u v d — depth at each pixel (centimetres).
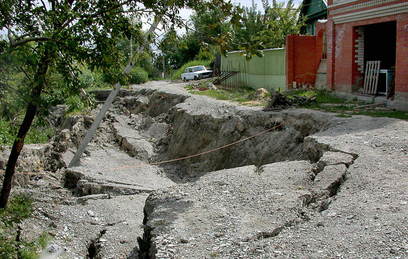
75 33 670
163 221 601
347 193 632
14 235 761
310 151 980
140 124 2261
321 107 1426
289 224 560
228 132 1522
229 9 670
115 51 714
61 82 790
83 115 2289
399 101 1352
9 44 667
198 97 2112
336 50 1686
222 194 694
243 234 531
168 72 4953
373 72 1538
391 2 1360
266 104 1681
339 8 1628
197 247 511
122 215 938
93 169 1421
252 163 1362
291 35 2002
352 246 459
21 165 1269
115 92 1714
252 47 677
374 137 930
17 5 696
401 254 428
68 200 1058
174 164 1708
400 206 550
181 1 700
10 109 732
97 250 747
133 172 1483
